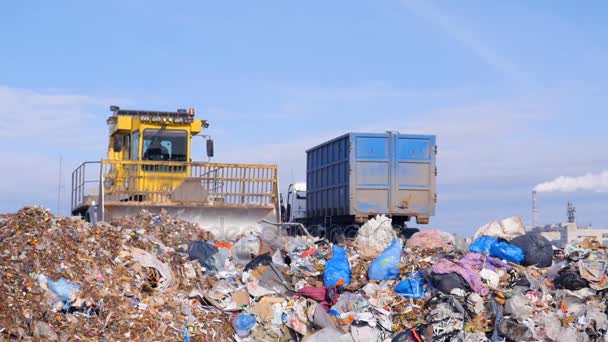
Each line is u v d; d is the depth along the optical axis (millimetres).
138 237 12688
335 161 23031
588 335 11711
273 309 11438
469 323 11500
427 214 21906
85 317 9875
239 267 13523
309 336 10930
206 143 19422
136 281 11086
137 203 16719
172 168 17312
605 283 12750
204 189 17141
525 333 11227
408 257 13930
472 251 14336
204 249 13336
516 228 16391
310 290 12195
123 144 20562
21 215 11344
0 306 9344
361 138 21766
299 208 27906
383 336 11367
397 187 21828
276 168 17469
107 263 11109
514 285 12742
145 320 10195
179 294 11461
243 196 17297
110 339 9625
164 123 19578
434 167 22000
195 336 10383
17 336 9102
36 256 10367
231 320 11172
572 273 12992
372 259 14359
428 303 11953
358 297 12078
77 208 19328
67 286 10062
